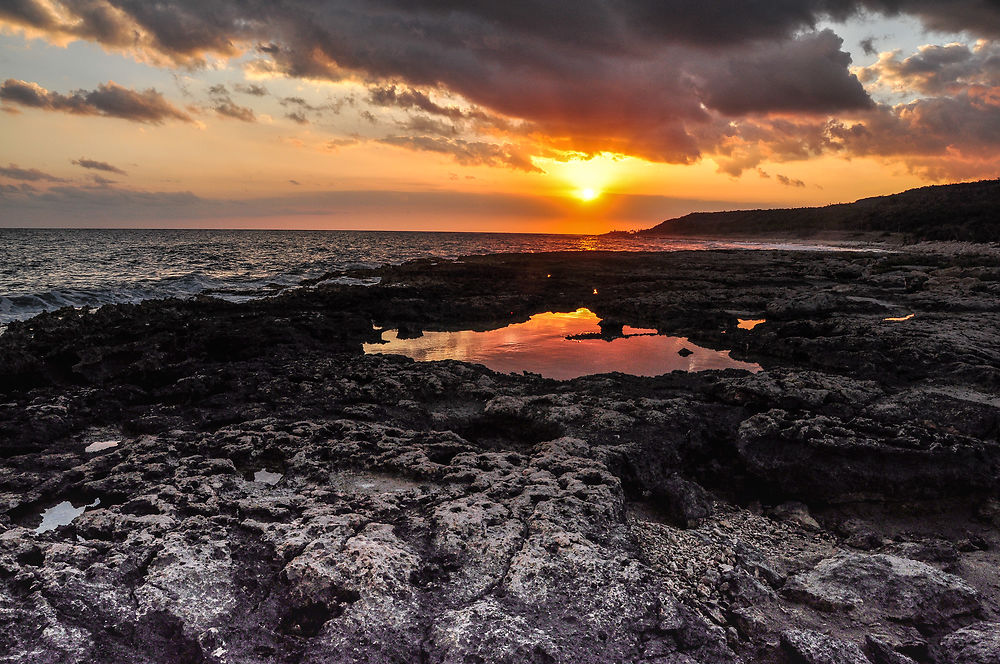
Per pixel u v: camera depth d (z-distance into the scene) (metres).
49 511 7.55
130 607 5.17
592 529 6.72
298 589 5.44
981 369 13.01
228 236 160.75
